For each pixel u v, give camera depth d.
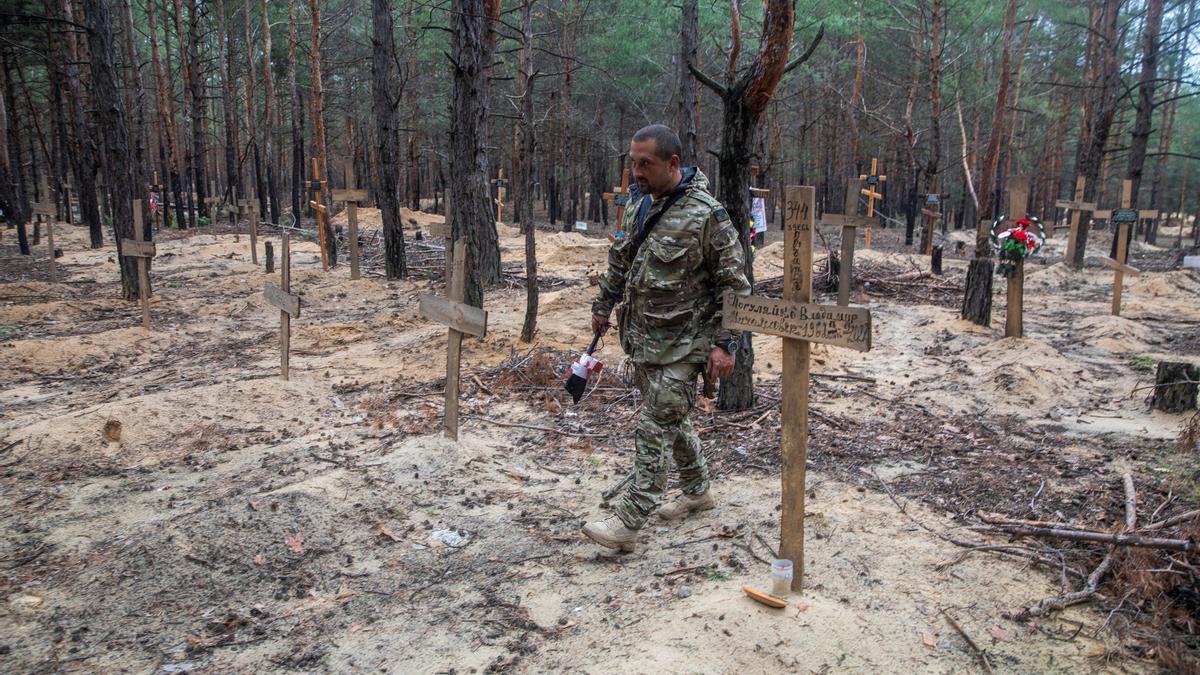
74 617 3.12
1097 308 11.05
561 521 3.91
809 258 2.64
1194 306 11.10
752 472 4.44
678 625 2.81
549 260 16.25
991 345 7.75
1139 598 2.96
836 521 3.70
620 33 20.36
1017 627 2.82
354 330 9.33
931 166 18.39
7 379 7.24
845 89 29.42
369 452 4.93
